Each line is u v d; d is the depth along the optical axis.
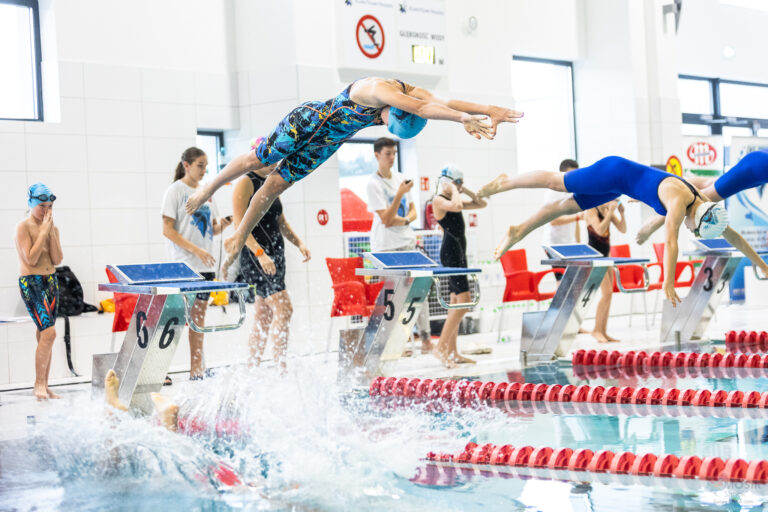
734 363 7.14
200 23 9.88
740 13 15.05
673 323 8.85
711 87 15.02
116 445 4.58
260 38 9.92
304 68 9.63
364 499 3.49
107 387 5.39
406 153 11.05
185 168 7.16
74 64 8.88
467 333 10.79
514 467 3.99
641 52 13.08
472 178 11.59
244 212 6.24
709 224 4.70
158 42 9.53
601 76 13.22
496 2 12.01
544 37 12.73
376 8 10.20
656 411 5.29
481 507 3.31
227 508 3.41
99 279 8.98
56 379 7.82
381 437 4.65
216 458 4.25
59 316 8.21
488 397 6.07
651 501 3.31
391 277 6.67
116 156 9.14
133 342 5.54
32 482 3.90
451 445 4.43
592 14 13.23
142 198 9.32
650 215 12.77
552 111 13.35
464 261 7.78
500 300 11.25
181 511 3.39
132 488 3.75
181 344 8.52
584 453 4.02
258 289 6.55
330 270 8.37
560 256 7.67
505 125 11.98
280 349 6.54
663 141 13.16
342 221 10.33
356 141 10.87
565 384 6.34
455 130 11.38
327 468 3.99
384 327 6.71
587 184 5.12
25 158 8.55
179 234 7.07
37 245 6.58
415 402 5.90
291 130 4.79
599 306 9.19
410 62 10.57
